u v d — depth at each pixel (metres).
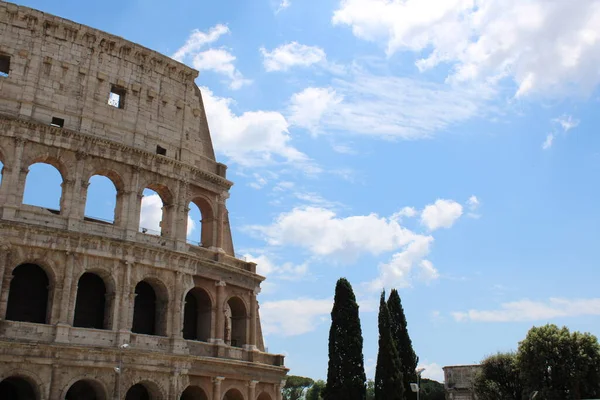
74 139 74.06
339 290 94.94
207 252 84.88
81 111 76.44
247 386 84.56
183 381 75.56
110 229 74.62
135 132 80.44
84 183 73.94
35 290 70.75
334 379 90.06
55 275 68.50
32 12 75.44
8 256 66.25
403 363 103.75
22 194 69.38
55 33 77.12
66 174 73.12
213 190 88.31
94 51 79.56
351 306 93.81
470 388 136.75
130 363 70.88
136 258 74.69
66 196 72.31
